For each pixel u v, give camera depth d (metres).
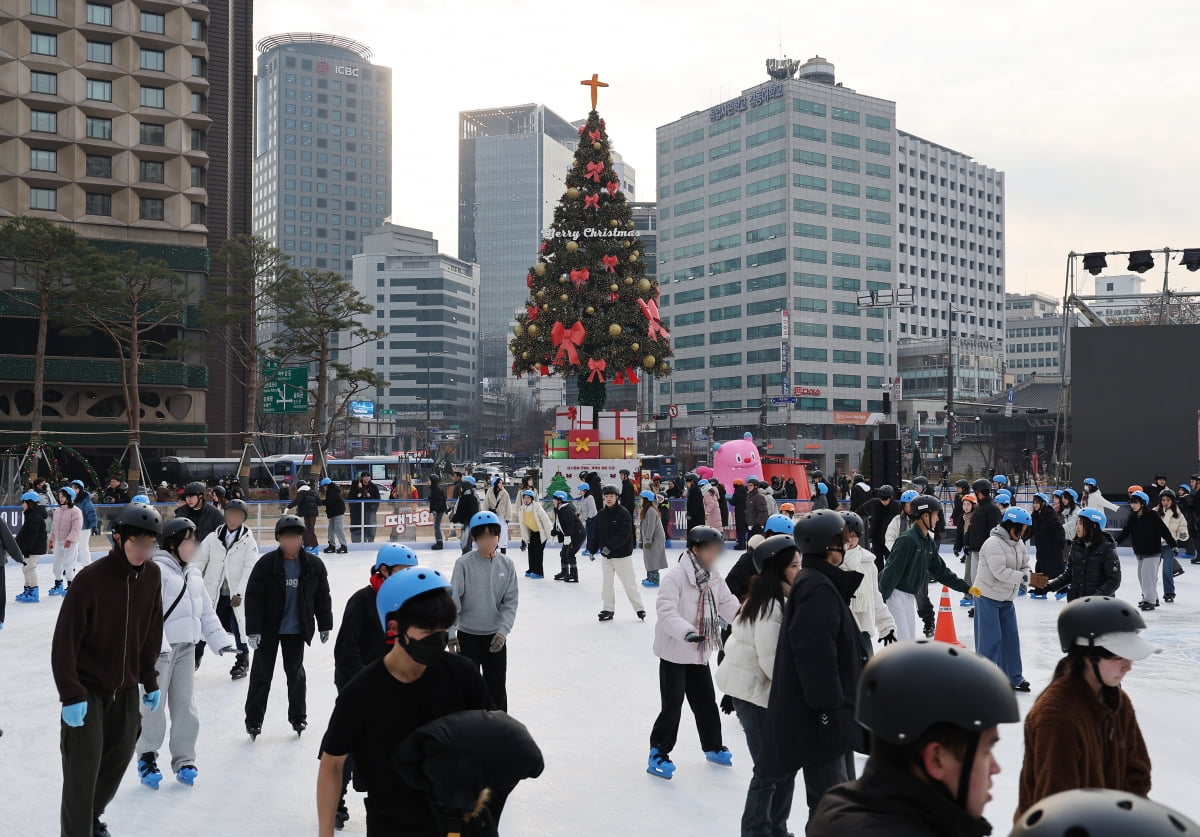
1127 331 28.69
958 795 1.65
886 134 112.44
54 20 56.56
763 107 108.94
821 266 107.50
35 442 35.09
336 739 3.15
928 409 109.25
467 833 2.82
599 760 7.07
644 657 11.02
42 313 47.62
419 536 27.33
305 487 21.86
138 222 58.59
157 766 6.78
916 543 8.92
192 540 6.66
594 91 28.59
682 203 118.81
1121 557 24.05
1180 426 28.23
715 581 6.86
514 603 7.27
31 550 15.96
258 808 6.05
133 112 58.28
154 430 58.56
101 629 5.00
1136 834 1.13
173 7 59.19
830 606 4.56
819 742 4.57
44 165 56.88
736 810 5.98
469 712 2.82
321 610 7.62
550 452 29.67
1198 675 10.16
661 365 28.73
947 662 1.64
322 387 49.12
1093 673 3.35
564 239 28.41
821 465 106.19
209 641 6.69
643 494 18.02
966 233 145.75
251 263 51.44
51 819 5.86
